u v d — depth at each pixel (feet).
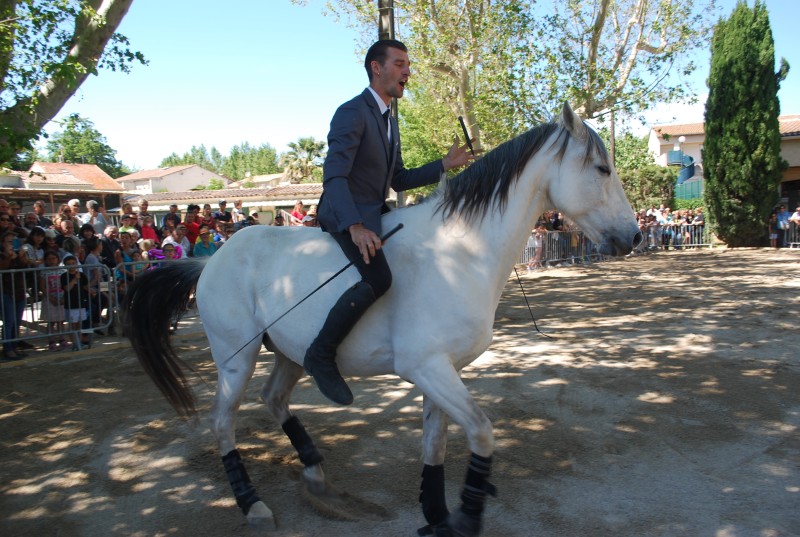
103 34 22.70
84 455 13.48
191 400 11.77
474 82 45.70
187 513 10.84
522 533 9.77
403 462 12.73
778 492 10.95
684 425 14.21
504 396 16.65
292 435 11.41
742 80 63.46
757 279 40.68
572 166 9.15
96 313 25.31
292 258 10.19
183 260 11.87
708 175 68.08
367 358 9.46
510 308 32.22
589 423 14.47
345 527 10.18
